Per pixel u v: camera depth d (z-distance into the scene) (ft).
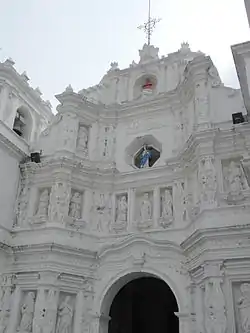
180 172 82.07
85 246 80.18
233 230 65.87
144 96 96.43
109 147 92.63
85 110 94.99
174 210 79.61
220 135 76.07
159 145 89.92
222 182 73.92
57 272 75.10
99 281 77.46
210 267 65.26
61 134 91.15
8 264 78.84
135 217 83.20
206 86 83.97
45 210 84.28
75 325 73.82
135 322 96.78
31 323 72.54
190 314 68.59
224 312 61.82
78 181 86.43
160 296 101.19
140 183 85.15
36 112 101.76
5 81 91.71
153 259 75.10
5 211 82.58
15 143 89.51
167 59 99.14
